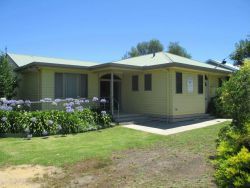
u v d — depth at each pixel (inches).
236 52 1056.2
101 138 434.0
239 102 271.9
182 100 645.3
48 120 474.6
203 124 583.8
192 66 631.8
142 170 250.1
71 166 273.6
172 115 616.1
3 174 256.4
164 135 450.0
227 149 197.5
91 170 258.8
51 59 784.3
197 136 425.4
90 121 534.6
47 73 604.4
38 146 377.1
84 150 344.2
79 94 653.3
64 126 489.7
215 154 295.6
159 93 641.6
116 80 729.6
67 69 629.6
